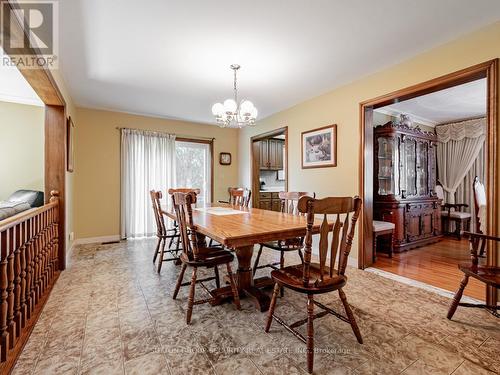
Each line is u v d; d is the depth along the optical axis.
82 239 4.09
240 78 2.99
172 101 3.83
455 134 4.96
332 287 1.44
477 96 3.57
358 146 3.02
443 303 2.08
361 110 2.98
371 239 3.09
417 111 4.32
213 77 2.96
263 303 1.96
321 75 2.91
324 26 2.02
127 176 4.39
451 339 1.59
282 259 2.45
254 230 1.68
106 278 2.61
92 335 1.62
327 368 1.34
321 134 3.49
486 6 1.79
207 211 2.75
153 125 4.72
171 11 1.82
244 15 1.88
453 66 2.20
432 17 1.91
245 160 5.40
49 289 2.28
